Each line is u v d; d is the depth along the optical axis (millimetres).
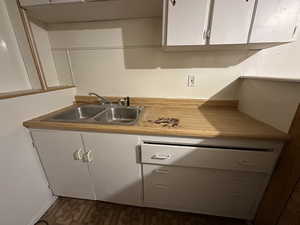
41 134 1044
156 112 1255
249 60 1218
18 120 969
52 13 1130
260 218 977
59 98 1334
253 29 863
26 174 1044
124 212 1208
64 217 1174
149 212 1206
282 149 817
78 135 1007
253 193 971
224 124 962
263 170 869
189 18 894
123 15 1188
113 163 1055
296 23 831
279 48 1146
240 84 1280
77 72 1476
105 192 1182
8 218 941
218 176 952
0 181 886
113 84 1471
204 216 1177
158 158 940
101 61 1407
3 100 872
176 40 948
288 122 786
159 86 1409
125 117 1421
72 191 1237
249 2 825
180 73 1340
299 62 1148
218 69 1279
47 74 1382
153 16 1211
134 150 987
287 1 799
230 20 866
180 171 982
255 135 797
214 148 879
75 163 1107
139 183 1092
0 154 879
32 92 1062
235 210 1054
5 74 1089
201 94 1374
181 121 1025
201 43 939
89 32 1332
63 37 1370
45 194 1220
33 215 1114
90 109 1448
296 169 724
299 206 704
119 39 1317
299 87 712
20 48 1176
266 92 948
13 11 1068
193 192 1038
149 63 1352
